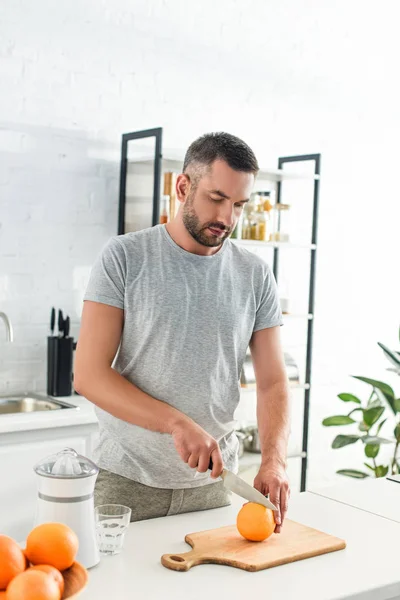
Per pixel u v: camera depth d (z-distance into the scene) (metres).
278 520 1.66
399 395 4.64
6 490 2.75
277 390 1.99
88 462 1.51
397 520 1.84
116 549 1.58
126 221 3.50
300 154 4.12
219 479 1.95
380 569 1.53
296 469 4.27
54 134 3.35
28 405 3.21
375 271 4.50
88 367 1.81
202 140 1.85
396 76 4.48
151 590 1.40
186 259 1.91
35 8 3.25
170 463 1.87
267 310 2.03
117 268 1.86
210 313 1.91
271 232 3.75
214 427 1.95
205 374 1.90
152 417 1.74
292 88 4.09
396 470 3.97
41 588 1.20
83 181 3.44
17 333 3.31
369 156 4.42
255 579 1.46
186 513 1.90
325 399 4.36
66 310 3.44
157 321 1.85
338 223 4.33
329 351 4.35
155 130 3.29
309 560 1.57
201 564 1.53
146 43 3.58
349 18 4.26
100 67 3.45
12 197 3.26
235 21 3.86
